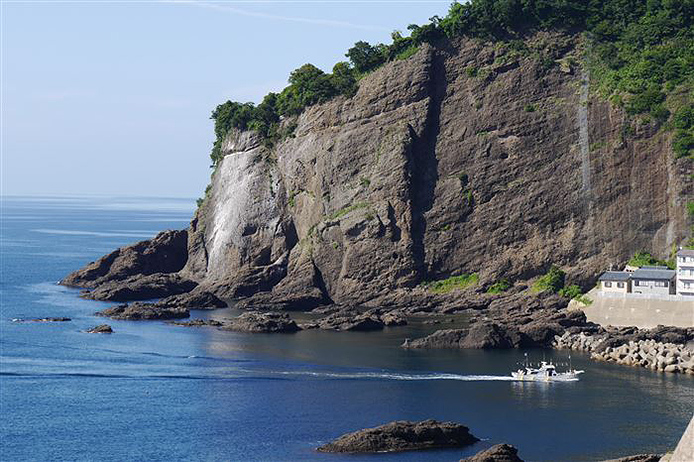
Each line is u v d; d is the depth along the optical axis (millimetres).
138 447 184625
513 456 167750
